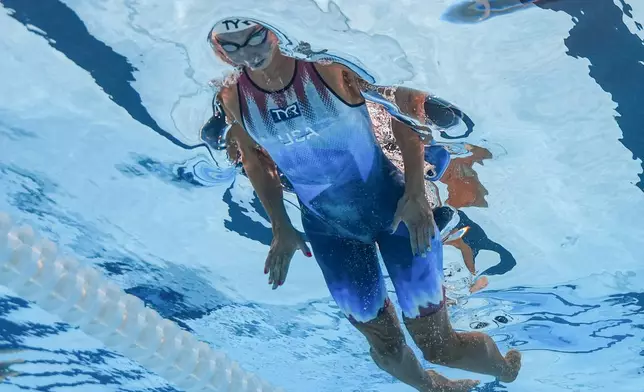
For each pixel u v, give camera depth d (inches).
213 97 173.9
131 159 209.3
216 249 249.6
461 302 275.3
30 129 197.9
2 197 222.7
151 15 157.5
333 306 274.1
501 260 254.2
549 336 293.0
